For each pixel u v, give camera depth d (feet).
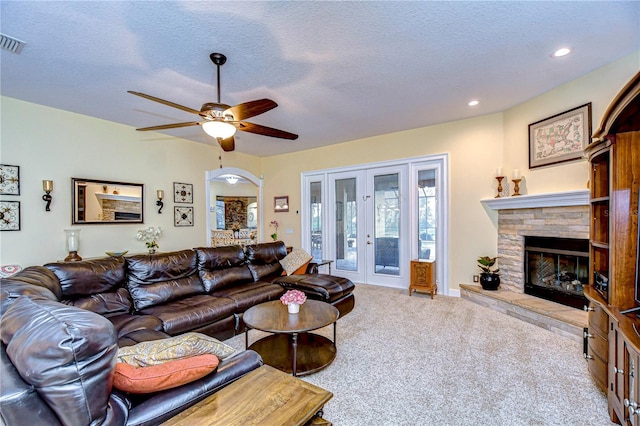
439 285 15.43
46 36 7.47
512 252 12.94
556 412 6.11
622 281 6.08
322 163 19.71
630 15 6.90
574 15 6.91
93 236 13.37
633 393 4.81
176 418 3.50
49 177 12.15
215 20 6.89
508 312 11.86
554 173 11.15
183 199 17.03
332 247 19.53
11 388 2.75
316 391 4.08
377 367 7.95
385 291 16.07
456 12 6.75
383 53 8.43
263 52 8.29
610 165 6.30
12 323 3.48
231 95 11.18
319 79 9.97
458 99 11.96
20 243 11.40
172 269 10.24
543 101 11.50
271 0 6.25
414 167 16.16
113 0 6.20
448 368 7.87
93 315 3.39
